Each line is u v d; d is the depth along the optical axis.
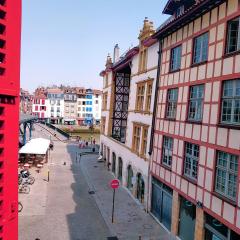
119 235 16.23
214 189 12.66
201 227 13.41
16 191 6.47
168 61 17.73
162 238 16.00
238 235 11.25
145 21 22.09
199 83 14.09
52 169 32.59
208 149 13.11
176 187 15.94
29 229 16.41
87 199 22.42
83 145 51.78
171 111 17.28
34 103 102.62
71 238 15.62
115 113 34.03
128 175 25.84
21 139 47.91
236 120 11.58
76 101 104.75
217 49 12.80
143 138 21.62
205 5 13.30
